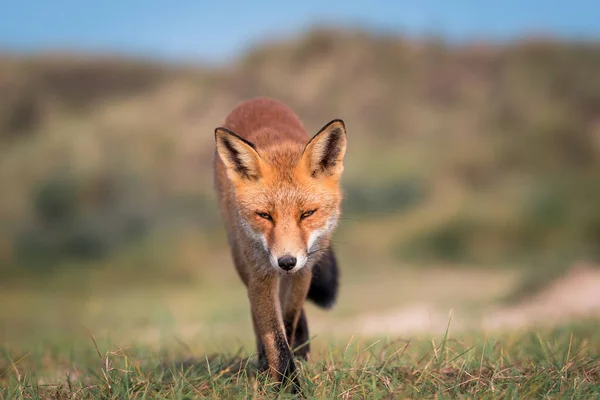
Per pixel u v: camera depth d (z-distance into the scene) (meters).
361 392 7.52
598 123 69.25
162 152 60.16
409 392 7.45
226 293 32.81
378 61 79.38
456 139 65.19
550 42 81.38
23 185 53.84
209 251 42.25
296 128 10.24
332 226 8.88
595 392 7.29
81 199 50.22
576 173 52.31
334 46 81.25
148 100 75.69
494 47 82.56
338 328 18.52
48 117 74.94
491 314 20.03
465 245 38.81
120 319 24.47
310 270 8.77
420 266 37.31
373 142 65.50
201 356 10.40
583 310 19.25
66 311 28.33
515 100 70.88
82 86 82.75
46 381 9.54
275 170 8.57
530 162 57.25
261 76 78.38
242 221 8.59
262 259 8.41
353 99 73.19
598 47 81.38
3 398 8.03
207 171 58.81
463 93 75.06
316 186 8.61
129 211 46.59
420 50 80.94
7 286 36.94
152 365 9.17
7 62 85.31
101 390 7.94
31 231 45.25
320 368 8.38
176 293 33.56
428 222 42.28
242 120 10.36
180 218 46.38
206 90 76.69
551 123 62.84
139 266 39.47
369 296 28.38
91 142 61.28
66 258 43.00
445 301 25.14
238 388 7.74
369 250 40.59
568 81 75.38
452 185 52.41
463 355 8.77
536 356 8.91
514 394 7.16
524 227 38.88
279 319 8.45
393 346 9.97
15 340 15.47
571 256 23.92
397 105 71.81
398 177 52.47
